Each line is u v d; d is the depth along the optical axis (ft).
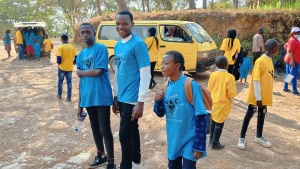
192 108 8.98
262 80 14.71
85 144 16.44
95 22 59.11
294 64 26.71
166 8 88.84
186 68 32.22
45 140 17.06
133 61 11.08
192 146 8.95
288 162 14.17
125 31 11.05
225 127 18.81
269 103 15.12
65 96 26.73
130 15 11.10
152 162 14.12
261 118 15.70
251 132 17.89
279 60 38.22
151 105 23.52
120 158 14.60
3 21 172.76
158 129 18.53
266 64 14.56
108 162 12.65
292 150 15.49
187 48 31.89
